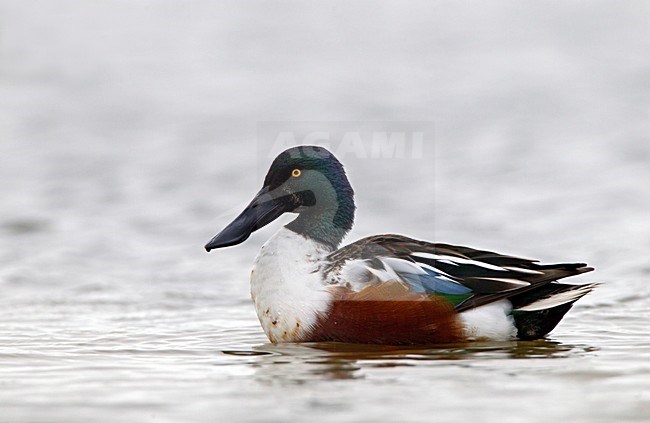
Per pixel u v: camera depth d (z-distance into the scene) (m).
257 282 9.32
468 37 33.75
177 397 7.32
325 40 33.19
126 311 11.46
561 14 36.66
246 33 33.88
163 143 22.39
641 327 10.01
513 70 29.77
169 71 29.42
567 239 15.09
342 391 7.41
